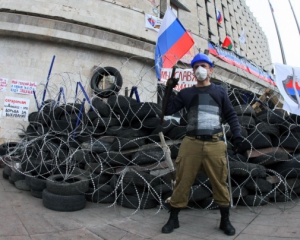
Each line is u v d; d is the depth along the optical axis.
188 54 10.36
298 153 4.25
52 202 3.31
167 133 4.05
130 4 13.17
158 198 3.53
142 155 3.76
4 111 9.39
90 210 3.44
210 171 2.58
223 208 2.62
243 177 3.66
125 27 11.70
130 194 3.61
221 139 2.69
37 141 4.83
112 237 2.50
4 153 6.26
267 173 4.06
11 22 9.92
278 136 4.18
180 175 2.68
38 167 4.20
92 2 11.41
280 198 3.86
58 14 10.55
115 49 11.22
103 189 3.78
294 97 4.63
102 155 4.01
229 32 34.00
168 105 2.93
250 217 3.13
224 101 2.75
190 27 20.33
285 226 2.67
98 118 4.79
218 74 14.34
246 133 4.12
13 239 2.29
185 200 2.71
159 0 16.75
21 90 9.73
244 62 16.97
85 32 10.70
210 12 27.75
